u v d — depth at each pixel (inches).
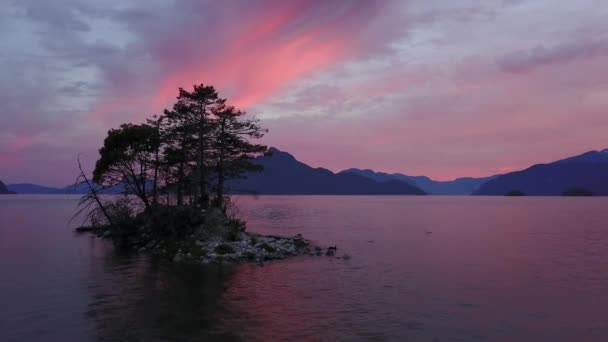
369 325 785.6
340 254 1694.1
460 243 2116.1
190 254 1498.5
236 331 738.8
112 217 2007.9
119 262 1429.6
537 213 5502.0
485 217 4557.1
